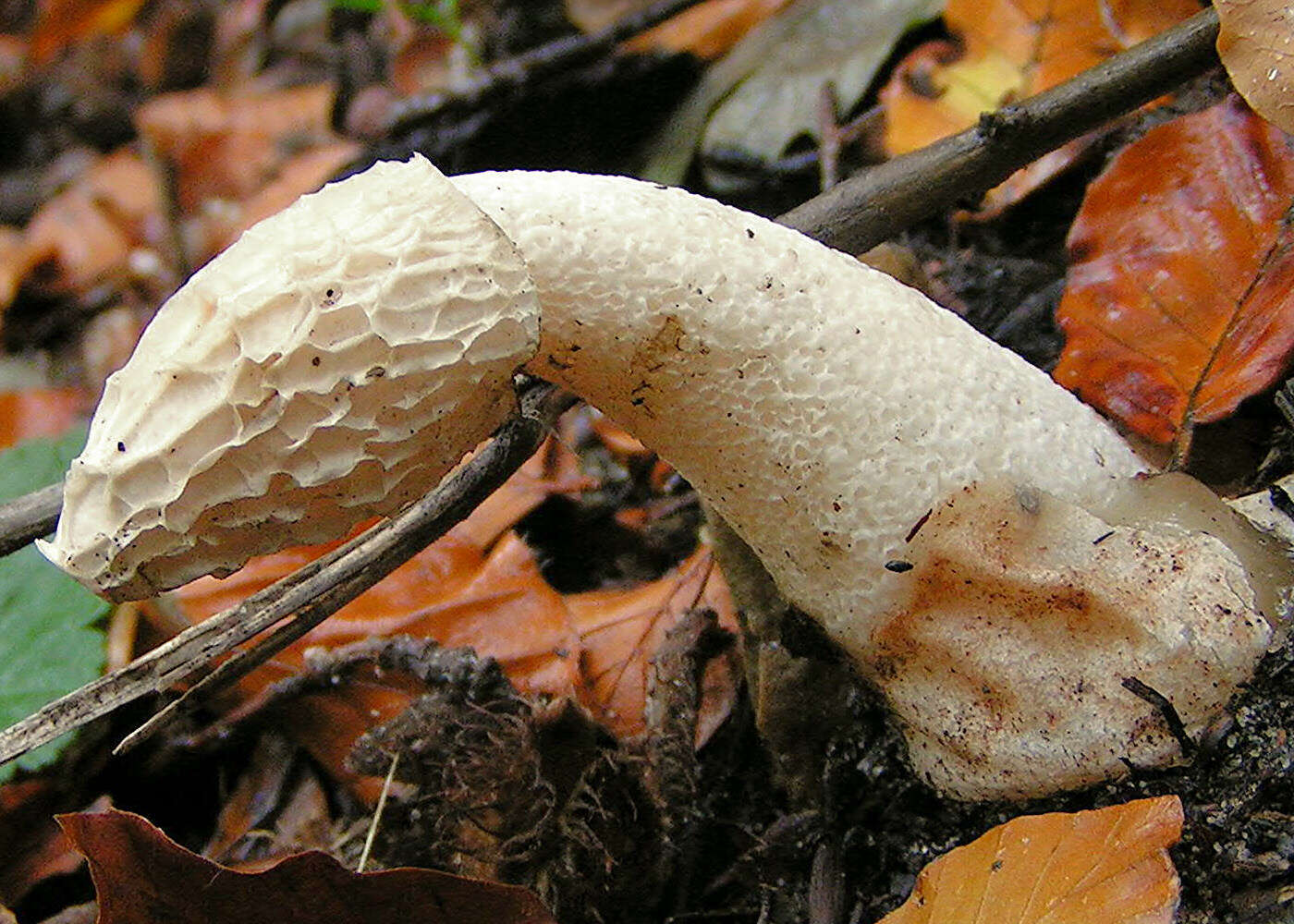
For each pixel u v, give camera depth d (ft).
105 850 0.49
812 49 0.88
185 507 0.41
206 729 0.68
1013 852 0.46
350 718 0.66
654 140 0.95
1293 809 0.47
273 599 0.56
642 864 0.59
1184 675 0.47
